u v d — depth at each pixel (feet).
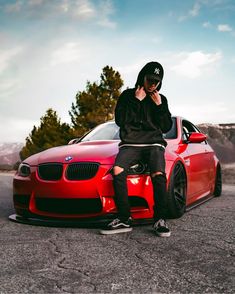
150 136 11.83
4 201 19.74
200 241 10.73
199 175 16.88
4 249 10.05
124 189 11.68
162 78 11.67
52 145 86.84
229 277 7.77
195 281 7.56
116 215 12.46
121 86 74.90
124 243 10.55
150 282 7.53
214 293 6.95
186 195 14.80
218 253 9.52
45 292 7.07
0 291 7.13
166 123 11.87
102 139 16.21
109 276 7.89
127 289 7.18
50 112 96.37
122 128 11.85
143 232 11.85
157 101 11.65
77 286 7.35
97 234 11.68
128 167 11.82
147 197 12.60
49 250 9.92
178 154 14.47
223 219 14.02
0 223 13.69
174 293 6.97
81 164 12.74
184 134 16.90
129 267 8.46
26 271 8.25
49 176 13.02
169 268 8.37
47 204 13.23
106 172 12.44
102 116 71.82
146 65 11.71
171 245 10.32
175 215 13.87
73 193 12.46
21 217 14.14
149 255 9.37
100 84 75.20
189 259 9.03
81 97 74.28
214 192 20.75
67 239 11.09
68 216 12.83
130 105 11.82
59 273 8.10
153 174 11.65
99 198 12.37
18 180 13.75
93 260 9.00
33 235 11.65
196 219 14.03
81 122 73.20
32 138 97.81
